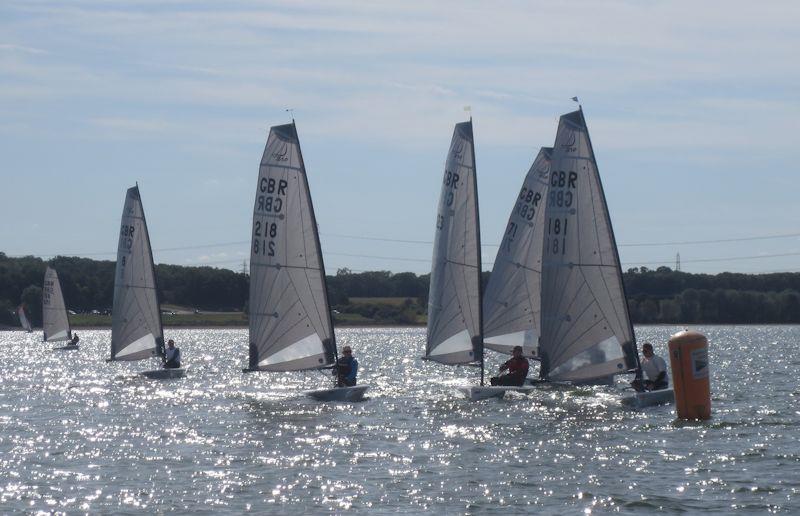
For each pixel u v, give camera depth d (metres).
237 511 29.50
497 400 54.44
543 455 37.09
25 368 95.75
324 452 38.53
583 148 51.12
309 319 55.16
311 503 30.23
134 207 77.31
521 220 65.69
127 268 77.50
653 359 50.56
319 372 87.44
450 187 55.97
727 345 146.25
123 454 38.81
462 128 55.66
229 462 36.78
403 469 35.00
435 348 56.50
